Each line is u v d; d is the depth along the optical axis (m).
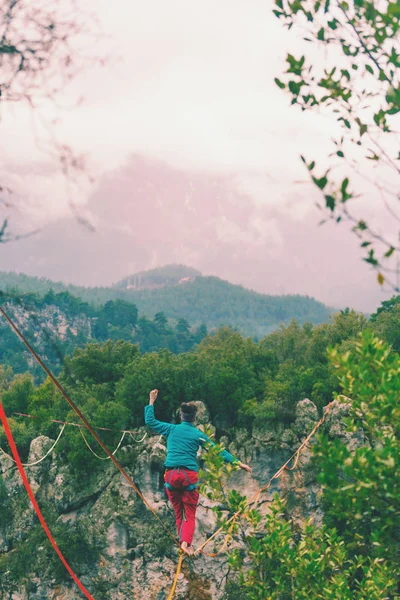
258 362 92.94
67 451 80.44
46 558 75.56
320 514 70.19
